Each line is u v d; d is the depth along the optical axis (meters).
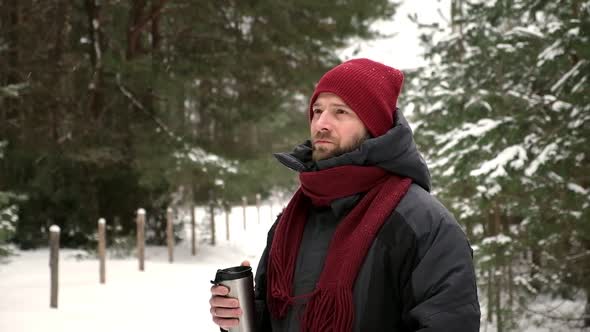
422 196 1.56
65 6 13.10
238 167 13.16
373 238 1.51
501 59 6.72
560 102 5.97
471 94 6.54
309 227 1.72
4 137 12.30
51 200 12.79
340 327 1.46
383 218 1.51
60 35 13.24
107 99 13.39
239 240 15.88
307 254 1.66
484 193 6.15
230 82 14.38
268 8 12.22
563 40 5.59
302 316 1.58
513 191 5.87
